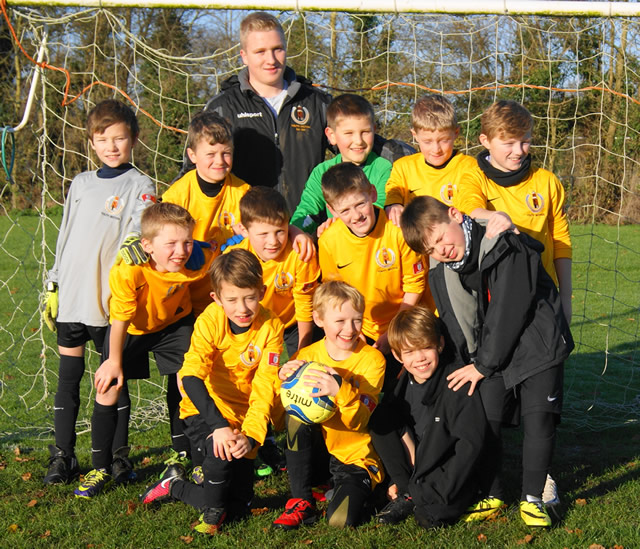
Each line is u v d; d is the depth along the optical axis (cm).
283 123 419
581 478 360
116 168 377
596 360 647
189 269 336
